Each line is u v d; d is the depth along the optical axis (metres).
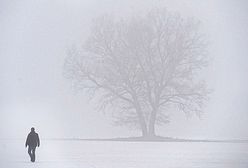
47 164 40.12
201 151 56.09
